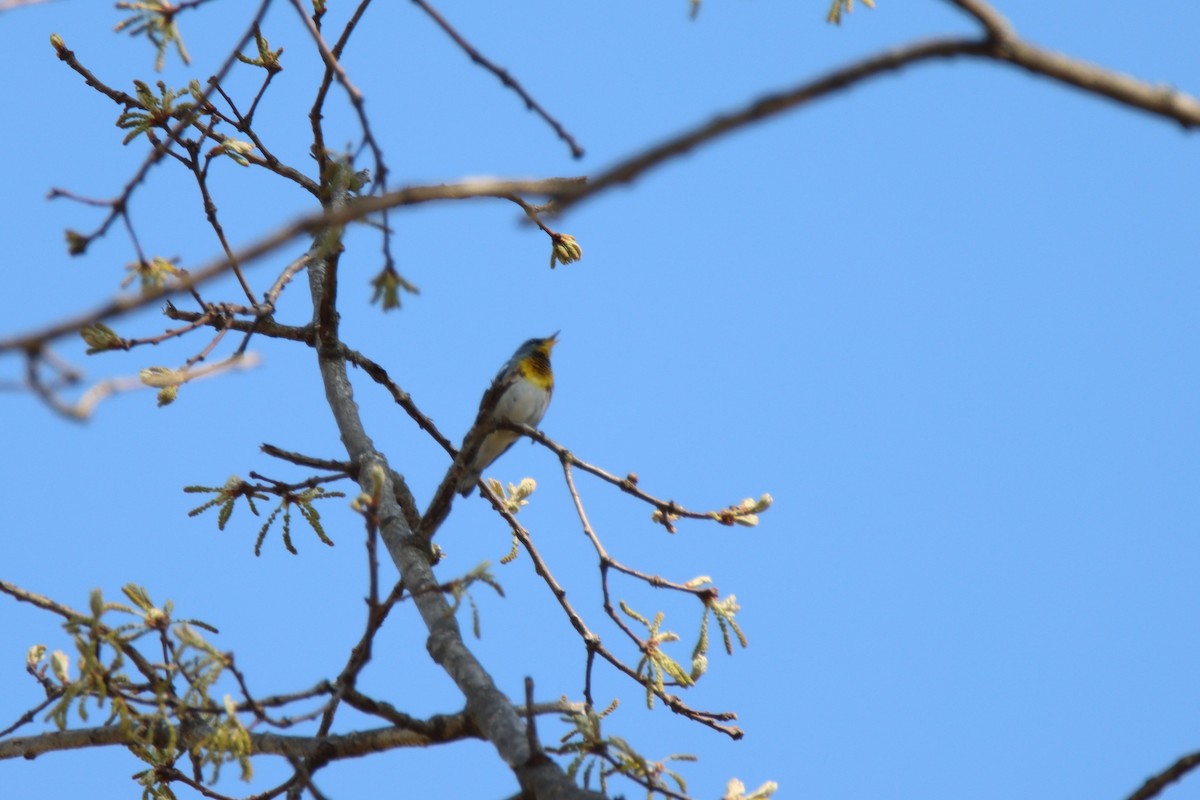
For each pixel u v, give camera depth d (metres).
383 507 12.12
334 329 13.74
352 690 9.30
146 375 9.28
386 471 12.42
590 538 10.70
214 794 10.37
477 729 9.63
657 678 10.66
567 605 11.19
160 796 10.49
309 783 8.95
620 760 9.12
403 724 9.45
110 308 4.85
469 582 8.75
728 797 9.12
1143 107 4.77
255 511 11.62
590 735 9.08
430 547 11.80
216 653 8.78
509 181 5.01
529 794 8.53
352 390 13.58
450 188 5.00
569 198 4.61
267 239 4.88
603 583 10.66
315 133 13.01
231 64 7.77
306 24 7.30
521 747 8.83
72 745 10.93
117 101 12.47
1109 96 4.76
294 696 9.30
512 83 7.17
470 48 7.18
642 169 4.55
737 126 4.52
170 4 8.76
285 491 11.66
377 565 8.78
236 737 8.63
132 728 9.98
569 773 9.06
